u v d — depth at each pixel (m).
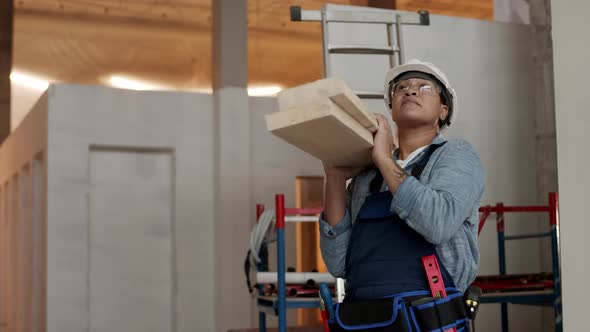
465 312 1.71
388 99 2.06
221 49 6.76
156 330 6.50
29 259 7.20
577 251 1.57
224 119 6.71
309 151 1.79
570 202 1.59
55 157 6.17
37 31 9.77
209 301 6.64
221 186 6.64
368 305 1.67
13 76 9.80
